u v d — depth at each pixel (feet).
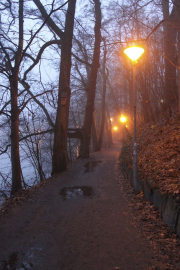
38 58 36.63
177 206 15.92
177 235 15.37
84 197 27.35
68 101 45.96
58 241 16.46
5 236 17.56
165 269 12.51
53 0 26.78
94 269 13.00
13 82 34.45
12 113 34.78
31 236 17.42
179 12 30.63
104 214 21.42
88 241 16.26
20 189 34.01
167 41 47.32
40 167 50.14
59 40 43.93
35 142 51.47
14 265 13.67
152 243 15.25
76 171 44.73
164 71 49.44
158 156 28.07
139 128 59.11
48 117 52.13
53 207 24.09
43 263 13.78
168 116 41.91
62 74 44.60
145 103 53.62
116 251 14.71
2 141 50.96
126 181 34.04
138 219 19.36
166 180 20.04
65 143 45.65
